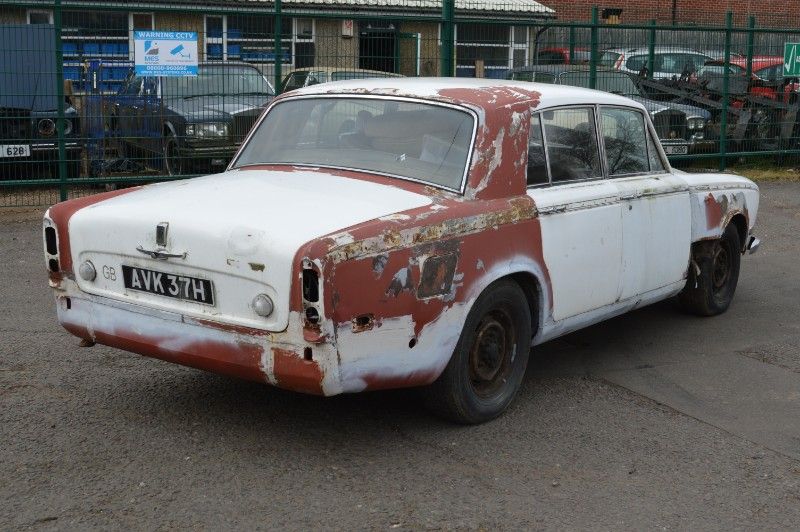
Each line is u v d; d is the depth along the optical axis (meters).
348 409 5.01
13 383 5.31
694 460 4.55
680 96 14.91
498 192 4.78
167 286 4.28
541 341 5.17
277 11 11.63
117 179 11.20
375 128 5.10
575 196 5.21
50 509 3.81
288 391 5.27
